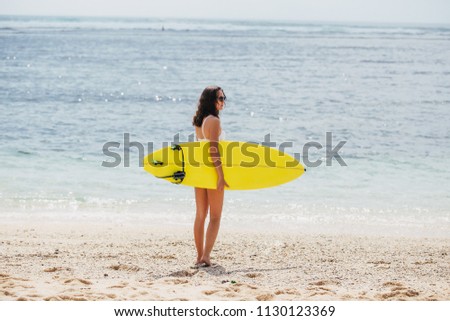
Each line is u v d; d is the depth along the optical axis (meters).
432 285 6.80
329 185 13.23
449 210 11.45
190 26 148.75
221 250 8.35
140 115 23.42
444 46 75.06
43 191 12.27
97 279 6.73
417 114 24.58
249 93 30.97
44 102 26.55
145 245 8.57
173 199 11.93
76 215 10.66
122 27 127.56
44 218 10.39
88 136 18.53
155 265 7.50
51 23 140.62
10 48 58.28
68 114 23.06
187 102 27.89
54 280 6.56
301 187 13.02
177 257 7.93
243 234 9.50
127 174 13.84
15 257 7.68
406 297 6.23
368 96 30.56
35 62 46.19
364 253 8.38
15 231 9.38
